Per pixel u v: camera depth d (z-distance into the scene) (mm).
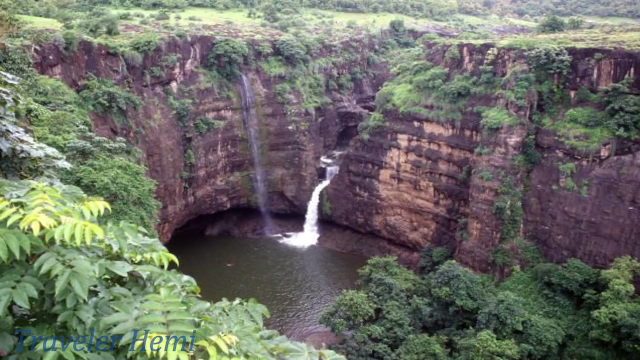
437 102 41281
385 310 29953
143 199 26547
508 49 37812
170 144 41469
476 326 28500
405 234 44406
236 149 48219
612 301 27344
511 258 34688
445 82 42156
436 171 41438
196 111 44469
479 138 38594
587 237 32469
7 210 5688
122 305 6137
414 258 43688
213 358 5910
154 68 40812
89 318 5996
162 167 40688
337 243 47500
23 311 6293
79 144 24547
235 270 41219
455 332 29344
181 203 43281
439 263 39531
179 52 43250
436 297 30828
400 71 48906
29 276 5828
